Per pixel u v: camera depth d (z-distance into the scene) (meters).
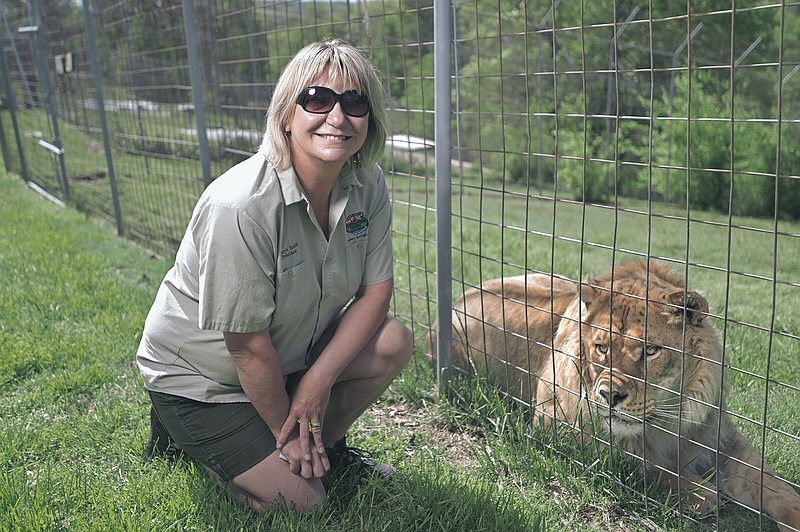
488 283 4.38
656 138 12.21
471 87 14.95
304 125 2.46
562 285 3.95
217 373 2.75
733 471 3.09
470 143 15.18
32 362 4.35
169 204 7.17
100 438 3.46
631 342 3.05
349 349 2.83
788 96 11.02
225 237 2.45
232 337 2.57
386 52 3.91
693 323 3.08
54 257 6.70
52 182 11.05
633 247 8.03
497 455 3.36
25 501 2.84
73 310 5.18
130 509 2.84
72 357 4.44
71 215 9.25
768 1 11.35
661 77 12.29
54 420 3.72
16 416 3.80
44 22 10.16
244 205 2.45
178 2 6.08
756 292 6.00
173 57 6.41
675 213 11.21
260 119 5.23
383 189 2.94
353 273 2.85
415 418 3.87
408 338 3.04
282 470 2.75
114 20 7.57
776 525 2.90
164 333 2.80
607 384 3.05
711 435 3.19
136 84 7.44
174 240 6.86
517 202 12.04
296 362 2.94
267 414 2.69
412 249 7.62
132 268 6.64
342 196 2.71
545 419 3.52
